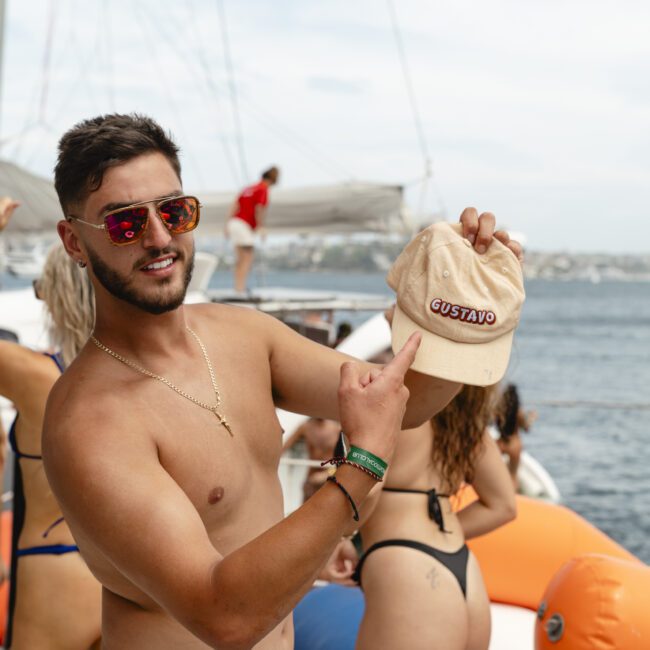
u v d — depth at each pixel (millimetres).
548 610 2693
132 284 1539
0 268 10438
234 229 11383
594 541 4578
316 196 11695
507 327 1757
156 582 1378
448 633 2553
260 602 1313
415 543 2623
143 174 1532
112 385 1570
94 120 1598
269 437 1748
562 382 40406
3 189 10148
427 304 1735
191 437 1590
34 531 2822
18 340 5723
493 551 4516
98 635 2838
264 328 1846
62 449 1486
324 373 1838
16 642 2812
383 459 1402
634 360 52938
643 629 2484
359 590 3820
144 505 1408
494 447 2982
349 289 121938
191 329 1724
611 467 17750
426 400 1810
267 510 1726
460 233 1812
